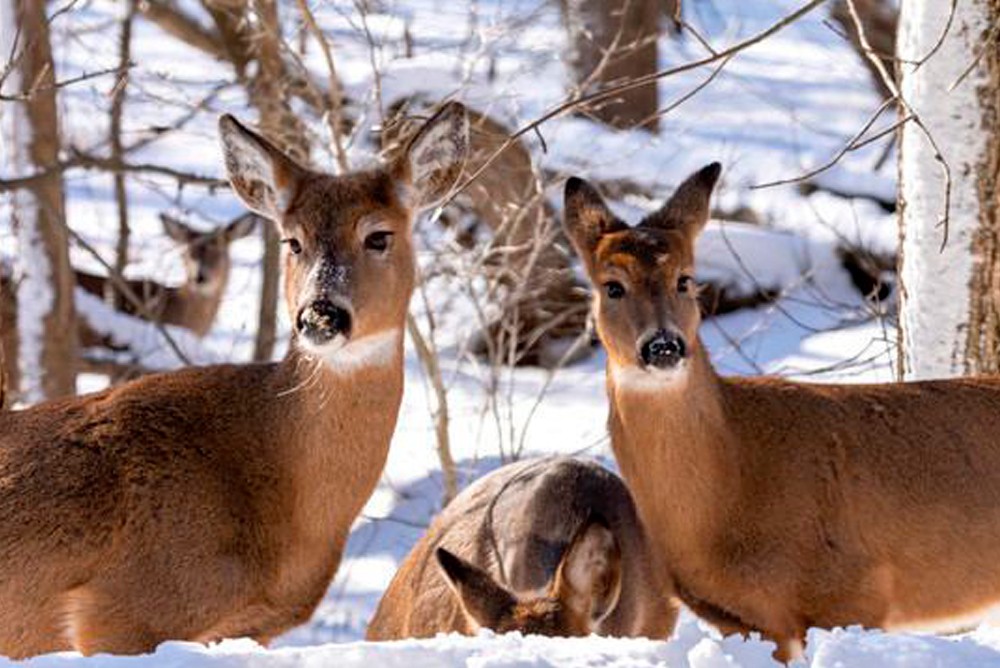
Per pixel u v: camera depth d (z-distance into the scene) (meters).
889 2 26.95
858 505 11.07
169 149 28.52
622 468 11.25
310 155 18.28
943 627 11.38
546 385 18.05
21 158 20.00
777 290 21.81
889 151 25.53
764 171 24.41
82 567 10.17
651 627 12.10
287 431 10.59
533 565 11.90
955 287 12.81
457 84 19.14
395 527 17.66
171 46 30.42
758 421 11.14
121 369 21.89
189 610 10.27
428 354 17.06
